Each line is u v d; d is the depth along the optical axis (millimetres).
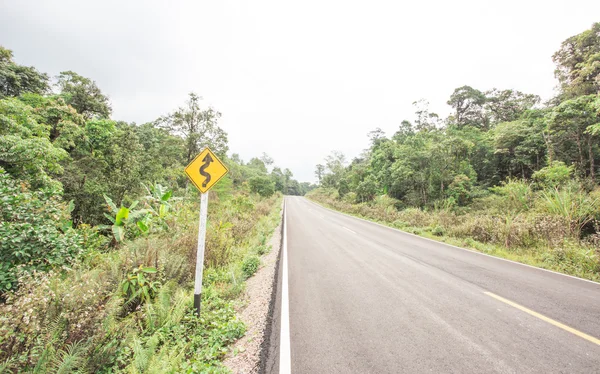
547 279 5754
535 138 20453
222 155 21766
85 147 15523
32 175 8477
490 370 2631
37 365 2160
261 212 20078
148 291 4062
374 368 2668
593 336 3303
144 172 14672
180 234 6855
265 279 5598
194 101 20328
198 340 3152
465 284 5336
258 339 3250
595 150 17797
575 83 20453
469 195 21156
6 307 2414
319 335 3320
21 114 9820
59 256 4812
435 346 3068
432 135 24703
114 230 6758
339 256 7816
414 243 10180
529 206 13406
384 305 4262
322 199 48906
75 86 21656
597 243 7402
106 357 2537
